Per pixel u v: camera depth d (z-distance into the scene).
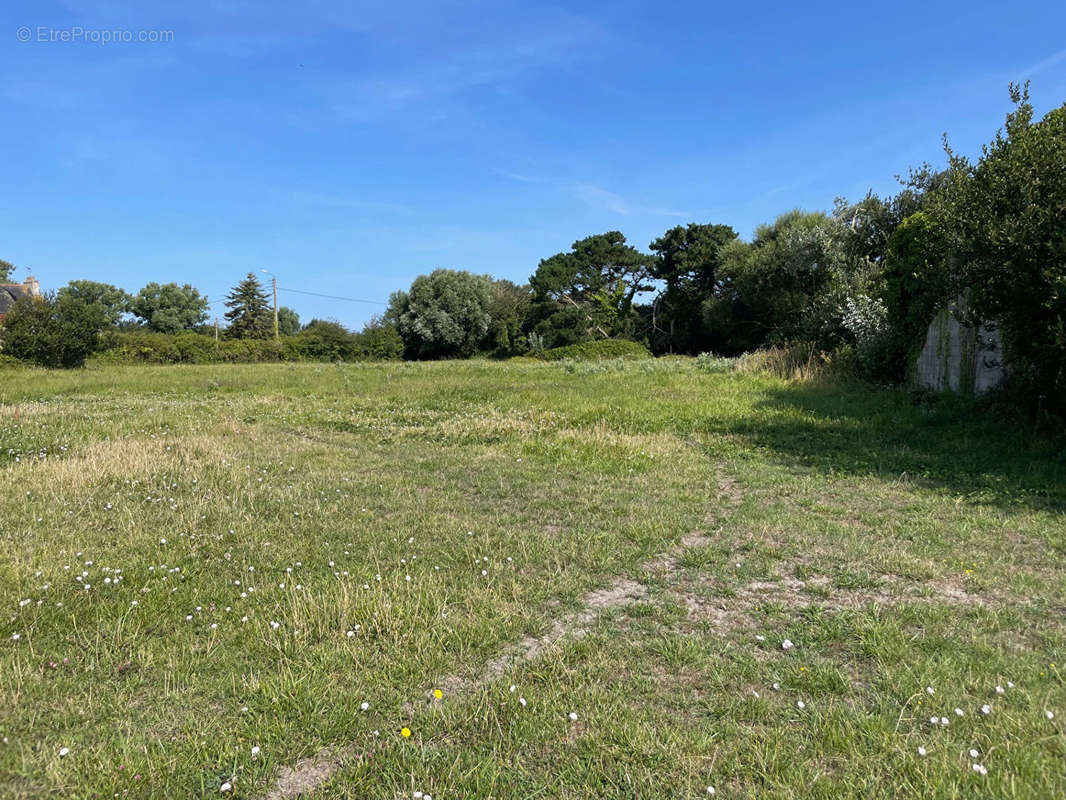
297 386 19.17
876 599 4.20
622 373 20.36
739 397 13.83
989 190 8.45
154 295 76.38
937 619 3.86
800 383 15.63
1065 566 4.71
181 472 7.60
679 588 4.41
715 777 2.54
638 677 3.27
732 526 5.71
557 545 5.20
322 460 8.59
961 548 5.09
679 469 8.00
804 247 24.69
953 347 12.23
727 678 3.26
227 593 4.25
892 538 5.34
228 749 2.67
